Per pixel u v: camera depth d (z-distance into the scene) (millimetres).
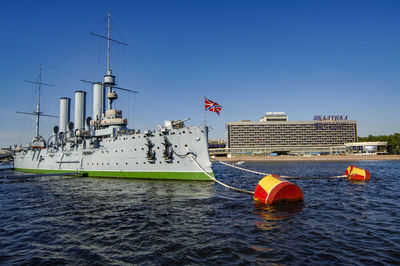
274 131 169375
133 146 32750
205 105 30406
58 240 11125
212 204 17594
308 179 32906
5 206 18672
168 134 30484
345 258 8633
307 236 10867
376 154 127312
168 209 16422
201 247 9891
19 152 60938
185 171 29766
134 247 10078
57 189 26812
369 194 20922
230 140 168750
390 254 8898
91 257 9219
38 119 63094
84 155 38938
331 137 167250
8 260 9109
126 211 16109
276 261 8477
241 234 11273
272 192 17000
